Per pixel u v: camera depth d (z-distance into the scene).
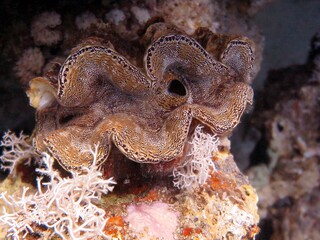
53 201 0.29
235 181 0.37
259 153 0.70
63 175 0.32
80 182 0.29
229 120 0.32
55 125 0.34
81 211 0.28
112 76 0.31
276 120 0.66
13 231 0.29
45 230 0.29
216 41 0.35
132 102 0.33
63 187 0.28
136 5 0.46
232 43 0.34
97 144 0.30
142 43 0.34
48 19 0.45
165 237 0.30
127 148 0.29
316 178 0.65
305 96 0.64
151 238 0.30
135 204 0.32
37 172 0.36
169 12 0.47
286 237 0.66
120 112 0.33
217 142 0.34
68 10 0.46
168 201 0.33
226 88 0.34
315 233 0.66
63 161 0.30
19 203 0.29
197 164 0.33
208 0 0.49
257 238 0.67
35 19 0.45
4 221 0.28
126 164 0.33
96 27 0.45
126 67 0.30
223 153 0.39
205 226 0.32
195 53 0.32
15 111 0.49
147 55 0.31
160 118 0.33
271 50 0.63
